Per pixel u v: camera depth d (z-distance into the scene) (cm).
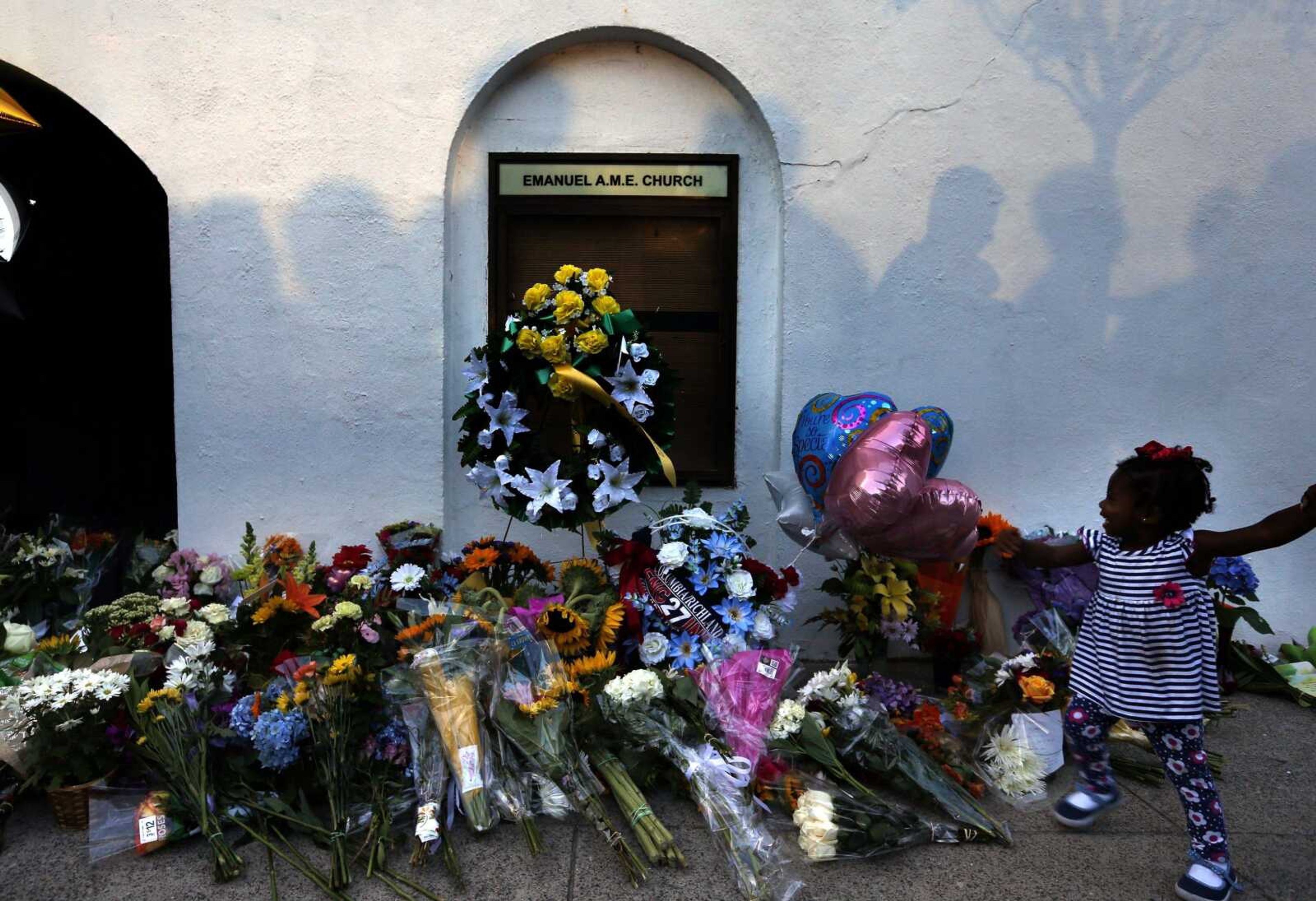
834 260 451
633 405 360
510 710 311
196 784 290
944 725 348
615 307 366
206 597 441
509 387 373
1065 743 359
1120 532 284
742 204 466
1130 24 445
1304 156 451
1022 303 455
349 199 447
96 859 284
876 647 412
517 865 284
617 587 388
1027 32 445
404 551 428
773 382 470
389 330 452
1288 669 437
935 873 283
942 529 328
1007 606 454
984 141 449
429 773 301
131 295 555
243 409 455
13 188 487
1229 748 378
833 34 443
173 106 443
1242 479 463
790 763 322
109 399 556
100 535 486
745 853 280
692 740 322
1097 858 292
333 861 274
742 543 385
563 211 466
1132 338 458
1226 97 449
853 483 328
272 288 450
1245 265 455
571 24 441
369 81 443
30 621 423
